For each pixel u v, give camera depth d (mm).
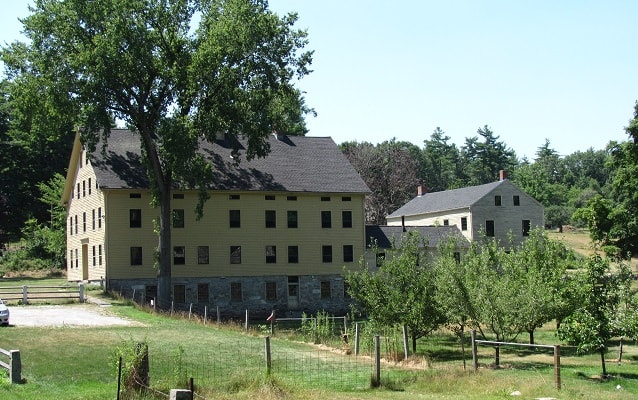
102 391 18125
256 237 54281
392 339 26734
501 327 27344
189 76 43281
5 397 16891
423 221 80625
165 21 44406
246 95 45750
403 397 18016
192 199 52500
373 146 106438
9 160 77500
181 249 51969
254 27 44281
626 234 53812
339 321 47125
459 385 19844
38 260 70188
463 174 153750
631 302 22750
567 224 118875
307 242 55906
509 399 17906
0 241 78688
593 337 22172
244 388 18438
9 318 34000
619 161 55812
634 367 24703
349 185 57969
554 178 177000
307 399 17531
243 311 53250
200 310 51844
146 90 45688
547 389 19047
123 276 49562
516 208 73312
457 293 26562
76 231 58844
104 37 41656
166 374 20266
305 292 55344
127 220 50094
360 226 57844
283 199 55500
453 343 33156
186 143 43219
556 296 27969
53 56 42125
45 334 28250
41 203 78938
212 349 25703
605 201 55156
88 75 42156
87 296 45906
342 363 23750
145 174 51562
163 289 46438
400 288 27562
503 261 31516
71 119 44219
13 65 43094
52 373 20406
